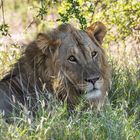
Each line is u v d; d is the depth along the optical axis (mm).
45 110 11555
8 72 12805
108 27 16141
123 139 10961
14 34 19344
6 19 22266
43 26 15508
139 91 13625
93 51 12133
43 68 12141
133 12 16062
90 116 11453
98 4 16297
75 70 11945
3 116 11633
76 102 12086
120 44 16766
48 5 16062
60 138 10875
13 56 14508
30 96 12086
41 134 10828
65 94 12086
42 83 12180
